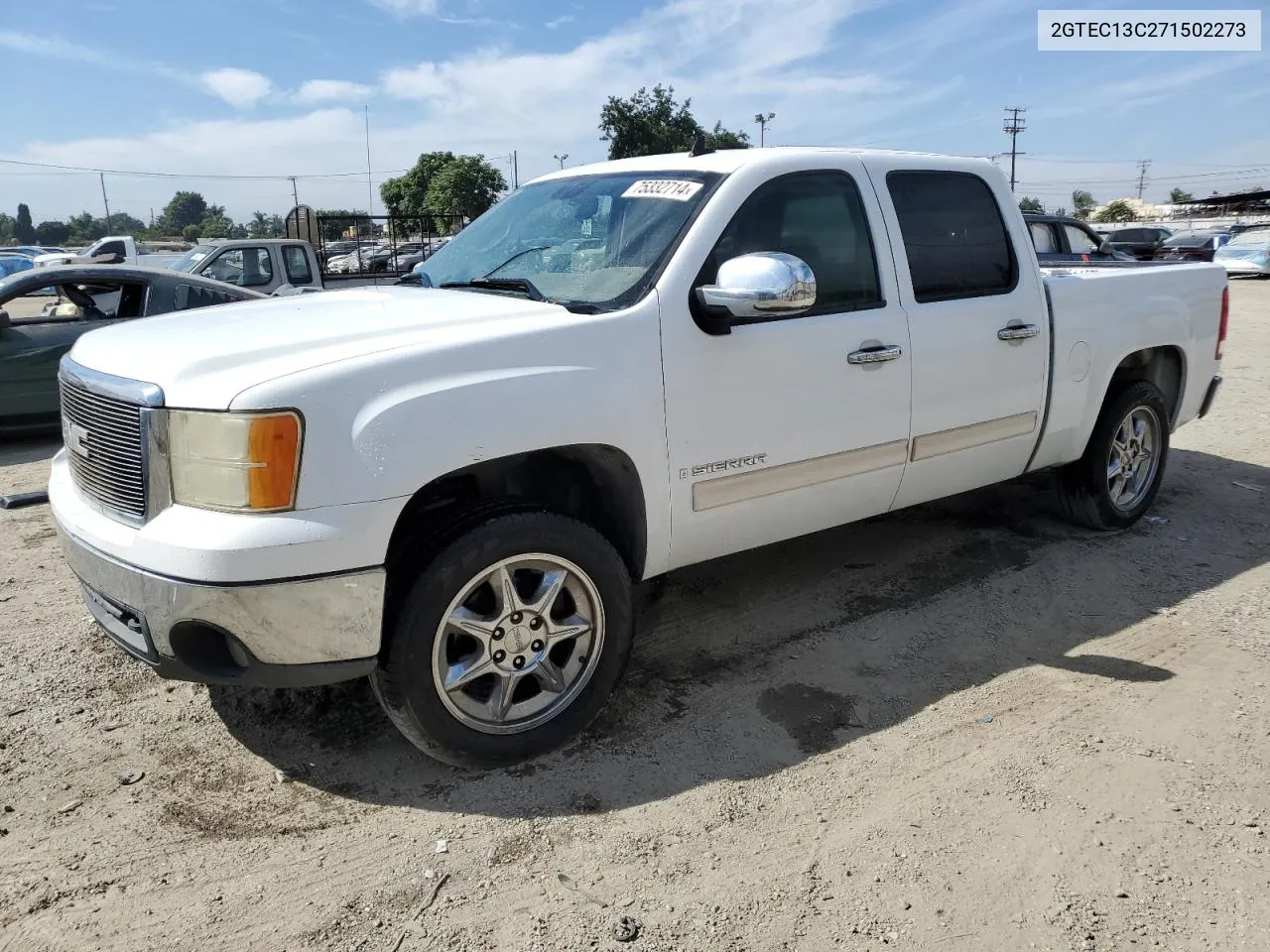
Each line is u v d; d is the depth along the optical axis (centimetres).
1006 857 259
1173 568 465
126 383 268
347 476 253
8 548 510
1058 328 441
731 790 290
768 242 344
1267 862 256
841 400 359
